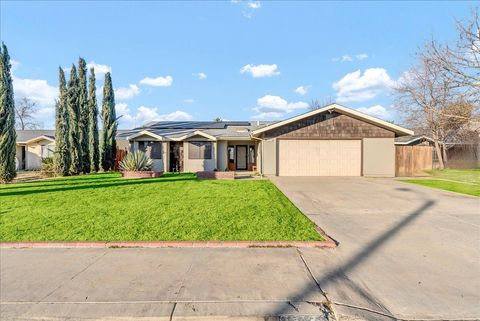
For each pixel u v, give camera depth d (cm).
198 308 288
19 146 2453
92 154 2028
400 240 495
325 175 1680
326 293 317
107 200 850
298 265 390
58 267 386
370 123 1681
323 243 468
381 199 891
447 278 352
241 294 313
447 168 2320
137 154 1684
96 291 321
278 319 276
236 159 2212
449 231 547
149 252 439
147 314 280
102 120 2148
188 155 1997
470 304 295
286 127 1681
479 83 1459
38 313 283
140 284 337
